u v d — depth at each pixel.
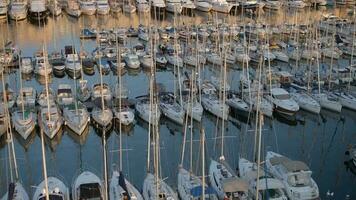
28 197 30.83
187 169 35.59
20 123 41.12
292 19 88.50
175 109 44.78
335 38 69.12
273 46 66.69
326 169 37.28
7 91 46.19
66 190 31.50
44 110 43.47
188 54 62.53
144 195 31.11
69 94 47.75
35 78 58.16
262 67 53.34
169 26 80.19
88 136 42.88
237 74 59.47
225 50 53.47
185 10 96.06
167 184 32.84
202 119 45.59
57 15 90.62
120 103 43.19
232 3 95.19
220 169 33.69
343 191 33.97
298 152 40.28
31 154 39.56
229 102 46.94
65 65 59.41
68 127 42.72
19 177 34.97
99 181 31.58
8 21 88.06
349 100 47.53
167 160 37.88
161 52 64.81
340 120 47.56
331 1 102.38
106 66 59.47
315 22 69.19
